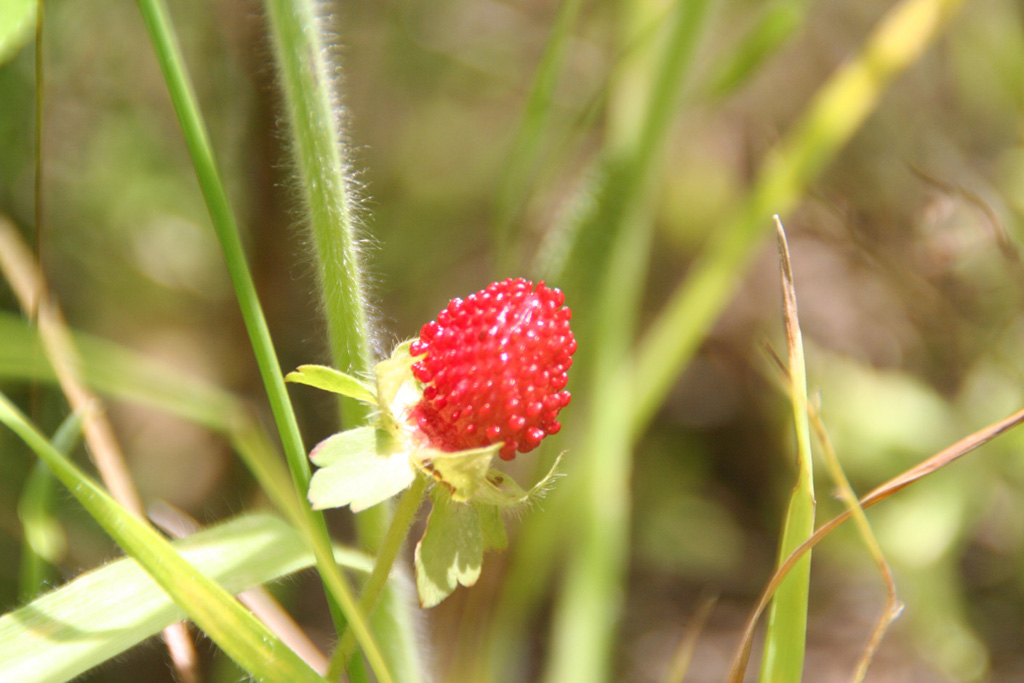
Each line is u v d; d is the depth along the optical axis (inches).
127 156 17.0
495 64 20.7
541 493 9.4
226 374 16.7
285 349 16.3
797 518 9.8
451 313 9.3
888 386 17.5
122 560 9.8
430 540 9.1
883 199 18.4
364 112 19.7
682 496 20.4
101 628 9.6
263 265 16.0
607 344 11.8
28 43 14.3
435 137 20.9
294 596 15.8
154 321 17.5
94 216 16.7
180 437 17.8
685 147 21.4
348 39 19.2
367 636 9.2
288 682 9.3
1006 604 17.7
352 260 9.9
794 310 9.8
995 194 17.2
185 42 16.0
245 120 15.6
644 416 12.3
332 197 9.9
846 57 23.1
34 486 10.4
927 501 16.5
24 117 14.5
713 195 21.7
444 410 9.2
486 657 11.5
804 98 23.0
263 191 15.6
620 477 11.7
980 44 20.2
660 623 18.3
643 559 19.4
